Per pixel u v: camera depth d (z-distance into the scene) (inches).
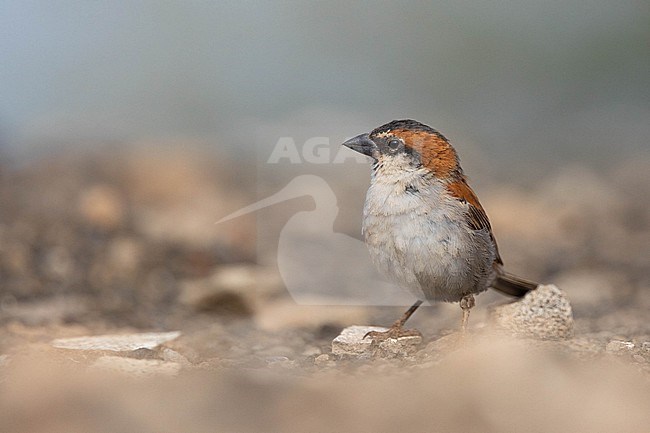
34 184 773.3
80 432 271.7
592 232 692.1
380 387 308.8
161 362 350.3
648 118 1125.7
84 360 360.8
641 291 522.3
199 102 1087.6
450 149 384.8
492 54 1119.0
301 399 297.9
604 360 329.4
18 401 294.2
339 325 462.9
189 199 754.2
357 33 1115.9
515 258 621.6
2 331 428.8
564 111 1136.8
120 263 570.3
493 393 296.0
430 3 1115.9
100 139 998.4
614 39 1120.8
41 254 577.3
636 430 273.9
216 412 287.1
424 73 1119.0
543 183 856.9
